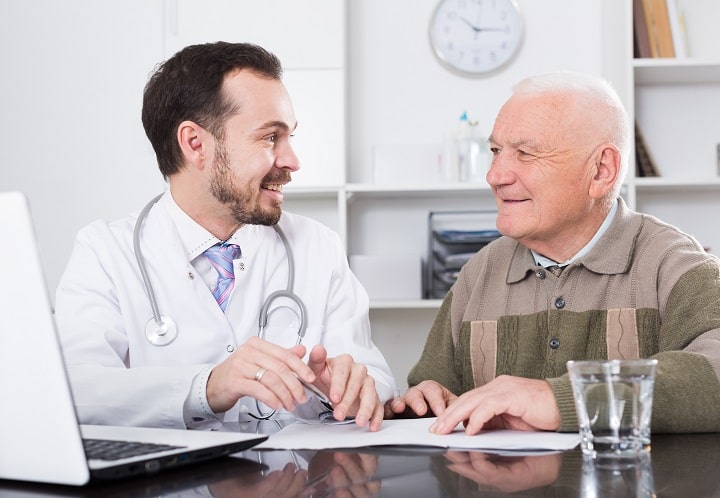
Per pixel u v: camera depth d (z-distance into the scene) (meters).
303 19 3.06
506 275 1.68
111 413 1.25
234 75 1.59
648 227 1.63
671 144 3.21
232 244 1.66
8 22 3.13
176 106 1.60
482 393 1.10
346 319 1.71
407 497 0.75
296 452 0.99
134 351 1.52
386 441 1.03
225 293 1.62
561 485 0.78
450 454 0.96
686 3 3.19
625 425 0.90
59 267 3.10
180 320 1.55
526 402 1.08
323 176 3.07
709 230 3.21
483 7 3.24
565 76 1.60
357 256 3.07
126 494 0.78
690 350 1.31
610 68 3.12
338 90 3.07
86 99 3.11
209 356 1.54
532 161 1.56
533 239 1.61
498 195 1.61
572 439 1.03
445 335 1.75
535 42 3.26
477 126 3.25
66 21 3.12
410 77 3.28
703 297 1.46
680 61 2.94
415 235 3.29
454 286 1.79
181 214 1.63
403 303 3.00
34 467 0.80
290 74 3.07
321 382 1.23
